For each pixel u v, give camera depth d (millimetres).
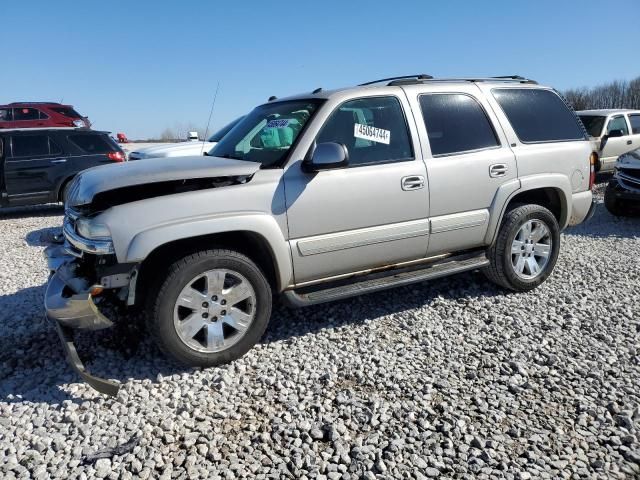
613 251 6609
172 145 9820
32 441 2947
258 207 3697
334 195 3955
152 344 4062
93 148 10422
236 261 3643
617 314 4480
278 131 4156
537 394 3301
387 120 4309
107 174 3631
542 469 2627
